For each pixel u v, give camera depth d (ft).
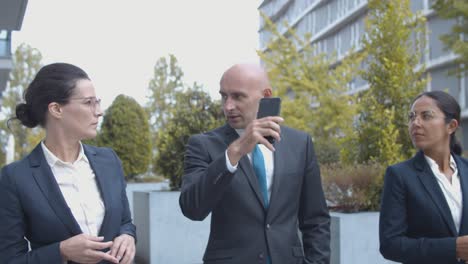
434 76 87.04
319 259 8.14
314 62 61.46
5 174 6.97
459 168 9.02
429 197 8.63
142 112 35.94
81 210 7.11
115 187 7.53
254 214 7.92
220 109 24.03
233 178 7.99
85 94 7.12
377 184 16.63
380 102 19.66
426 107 8.95
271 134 6.97
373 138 18.72
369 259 14.73
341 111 55.47
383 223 8.95
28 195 6.85
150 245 20.56
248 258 7.78
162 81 111.04
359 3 98.84
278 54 60.39
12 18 29.04
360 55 58.03
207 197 7.32
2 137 102.94
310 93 59.11
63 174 7.18
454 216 8.62
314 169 8.64
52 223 6.82
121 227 7.69
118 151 34.53
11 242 6.74
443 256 8.09
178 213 21.01
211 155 8.34
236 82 7.90
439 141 8.93
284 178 8.16
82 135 7.16
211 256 8.01
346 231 14.55
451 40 43.50
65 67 7.17
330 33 115.44
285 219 8.14
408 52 22.12
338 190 16.52
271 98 7.34
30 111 7.23
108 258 6.65
